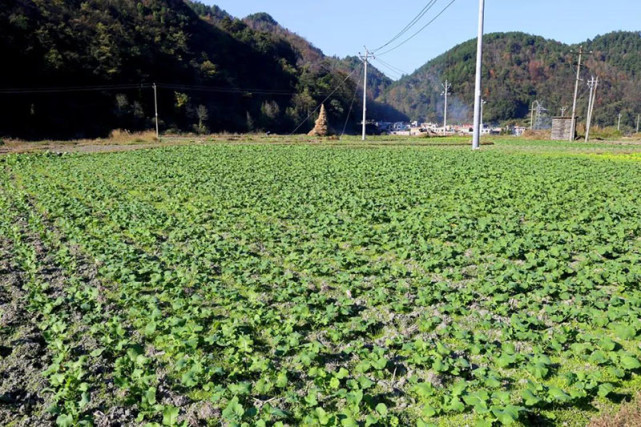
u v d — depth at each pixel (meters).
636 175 24.98
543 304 9.35
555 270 10.80
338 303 9.39
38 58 70.12
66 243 13.39
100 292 9.98
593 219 15.89
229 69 104.81
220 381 6.96
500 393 6.24
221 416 6.24
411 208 17.50
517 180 23.41
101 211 17.19
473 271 11.29
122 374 6.98
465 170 26.94
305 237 13.97
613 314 8.45
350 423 5.78
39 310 9.08
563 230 14.61
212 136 66.75
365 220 15.84
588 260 11.49
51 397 6.59
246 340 7.66
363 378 6.66
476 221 15.73
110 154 36.94
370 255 12.55
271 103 104.38
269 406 6.16
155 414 6.24
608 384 6.47
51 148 43.34
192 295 9.76
